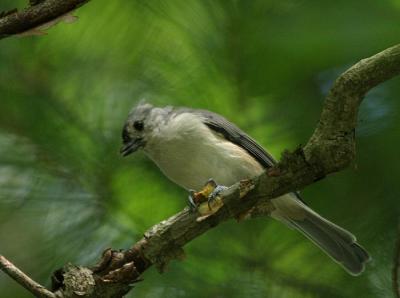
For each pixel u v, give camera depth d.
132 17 9.79
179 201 9.48
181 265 8.71
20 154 9.13
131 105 9.71
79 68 9.66
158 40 9.73
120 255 6.59
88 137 9.33
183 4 9.64
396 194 9.09
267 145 9.72
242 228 8.90
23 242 9.52
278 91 9.55
